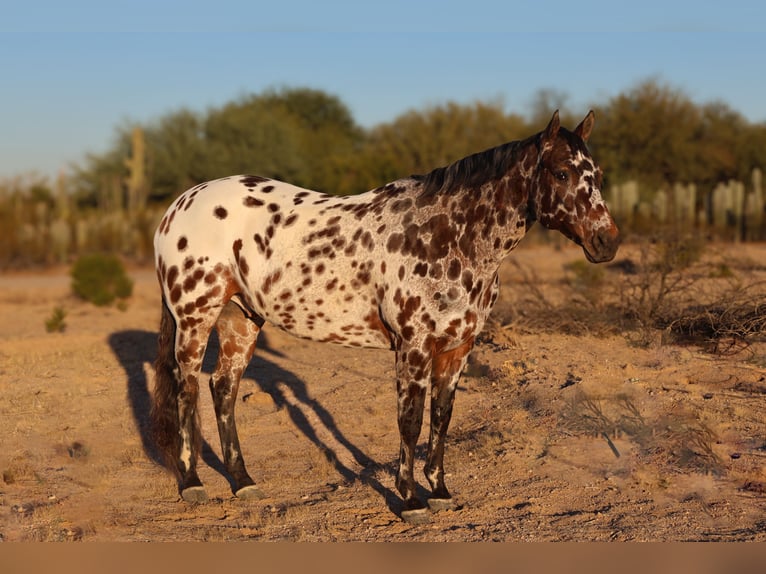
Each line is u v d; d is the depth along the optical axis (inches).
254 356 413.7
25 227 1128.8
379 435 295.7
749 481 237.1
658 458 254.8
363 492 245.3
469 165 221.9
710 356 356.5
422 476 256.5
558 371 341.1
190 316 245.0
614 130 1541.6
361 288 226.2
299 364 395.9
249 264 238.7
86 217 1295.5
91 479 257.3
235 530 218.4
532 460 262.7
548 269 739.4
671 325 386.9
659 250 480.7
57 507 233.5
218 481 259.9
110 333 496.7
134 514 231.3
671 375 329.7
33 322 589.6
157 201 1697.8
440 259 217.5
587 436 275.4
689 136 1521.9
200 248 243.1
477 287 218.7
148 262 1135.6
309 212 236.1
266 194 246.2
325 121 2405.3
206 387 356.5
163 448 247.1
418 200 225.0
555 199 207.9
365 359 401.7
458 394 332.2
